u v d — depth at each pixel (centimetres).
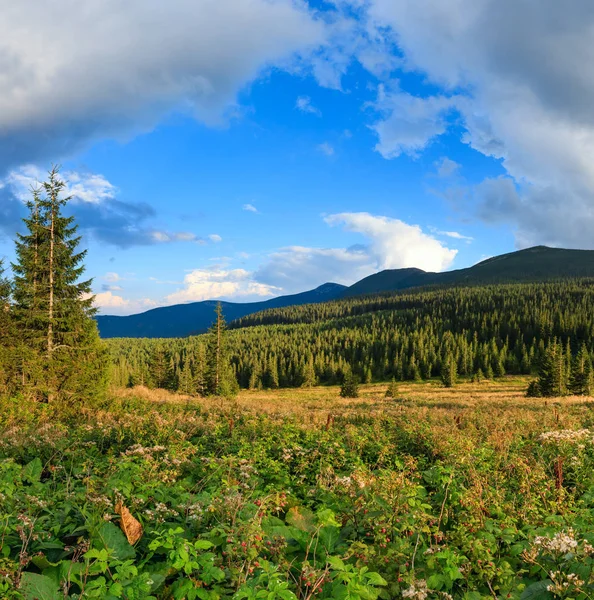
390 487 574
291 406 2903
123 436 1106
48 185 2341
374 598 344
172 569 397
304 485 765
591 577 372
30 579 347
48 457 884
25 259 2288
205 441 1170
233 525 427
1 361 2066
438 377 13562
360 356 15812
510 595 389
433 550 423
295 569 420
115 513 472
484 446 1045
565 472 838
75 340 2338
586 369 8031
